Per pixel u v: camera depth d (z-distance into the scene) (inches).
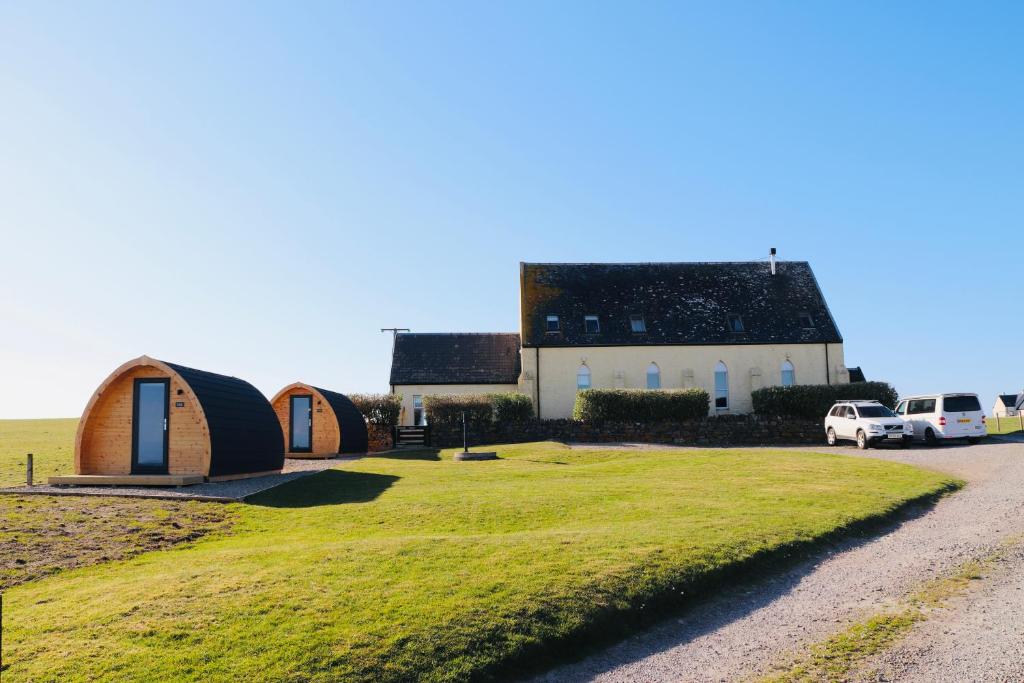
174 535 573.6
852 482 798.5
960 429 1238.3
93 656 323.9
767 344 1797.5
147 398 887.7
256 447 942.4
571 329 1812.3
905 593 430.6
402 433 1562.5
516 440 1507.1
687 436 1481.3
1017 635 358.0
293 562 454.9
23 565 479.8
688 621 401.4
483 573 428.8
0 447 1488.7
